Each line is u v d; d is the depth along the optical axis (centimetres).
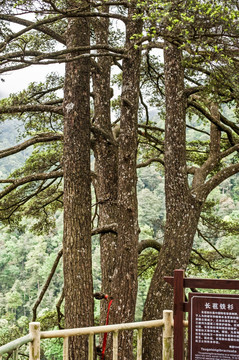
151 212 6800
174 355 452
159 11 612
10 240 7975
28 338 407
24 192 1236
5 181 923
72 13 689
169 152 915
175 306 454
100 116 1027
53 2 667
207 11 586
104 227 909
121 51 805
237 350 433
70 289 757
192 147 1445
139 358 459
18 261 7819
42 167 1255
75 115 793
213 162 987
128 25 820
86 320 751
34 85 1150
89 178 793
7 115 1182
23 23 837
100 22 1045
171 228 890
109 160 984
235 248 3444
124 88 820
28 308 6706
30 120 1248
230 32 629
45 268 6706
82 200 779
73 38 820
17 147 934
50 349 2597
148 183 8350
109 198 972
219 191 6750
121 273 784
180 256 874
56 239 7269
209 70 758
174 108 921
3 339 1600
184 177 906
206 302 442
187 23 621
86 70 809
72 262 762
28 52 918
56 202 1408
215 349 436
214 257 1486
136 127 819
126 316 771
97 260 5384
